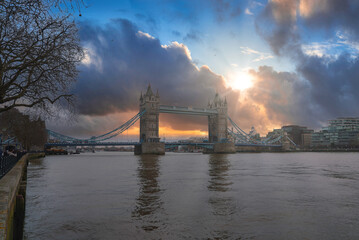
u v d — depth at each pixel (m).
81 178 38.31
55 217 17.41
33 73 14.93
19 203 13.99
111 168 58.31
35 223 16.22
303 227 15.12
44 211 18.95
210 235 13.98
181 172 46.78
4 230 6.58
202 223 15.91
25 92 14.85
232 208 19.36
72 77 15.32
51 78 15.07
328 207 19.55
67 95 16.34
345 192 25.61
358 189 27.39
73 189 28.23
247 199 22.39
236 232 14.38
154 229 14.95
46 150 168.75
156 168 57.44
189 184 31.14
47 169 55.72
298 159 103.75
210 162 82.62
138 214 17.94
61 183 33.06
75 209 19.41
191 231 14.59
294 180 34.78
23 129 93.44
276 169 53.16
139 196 23.92
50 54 13.91
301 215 17.47
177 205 20.39
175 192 25.81
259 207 19.62
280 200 21.97
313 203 20.80
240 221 16.27
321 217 17.00
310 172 46.28
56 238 13.79
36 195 25.05
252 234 14.07
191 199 22.48
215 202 21.31
